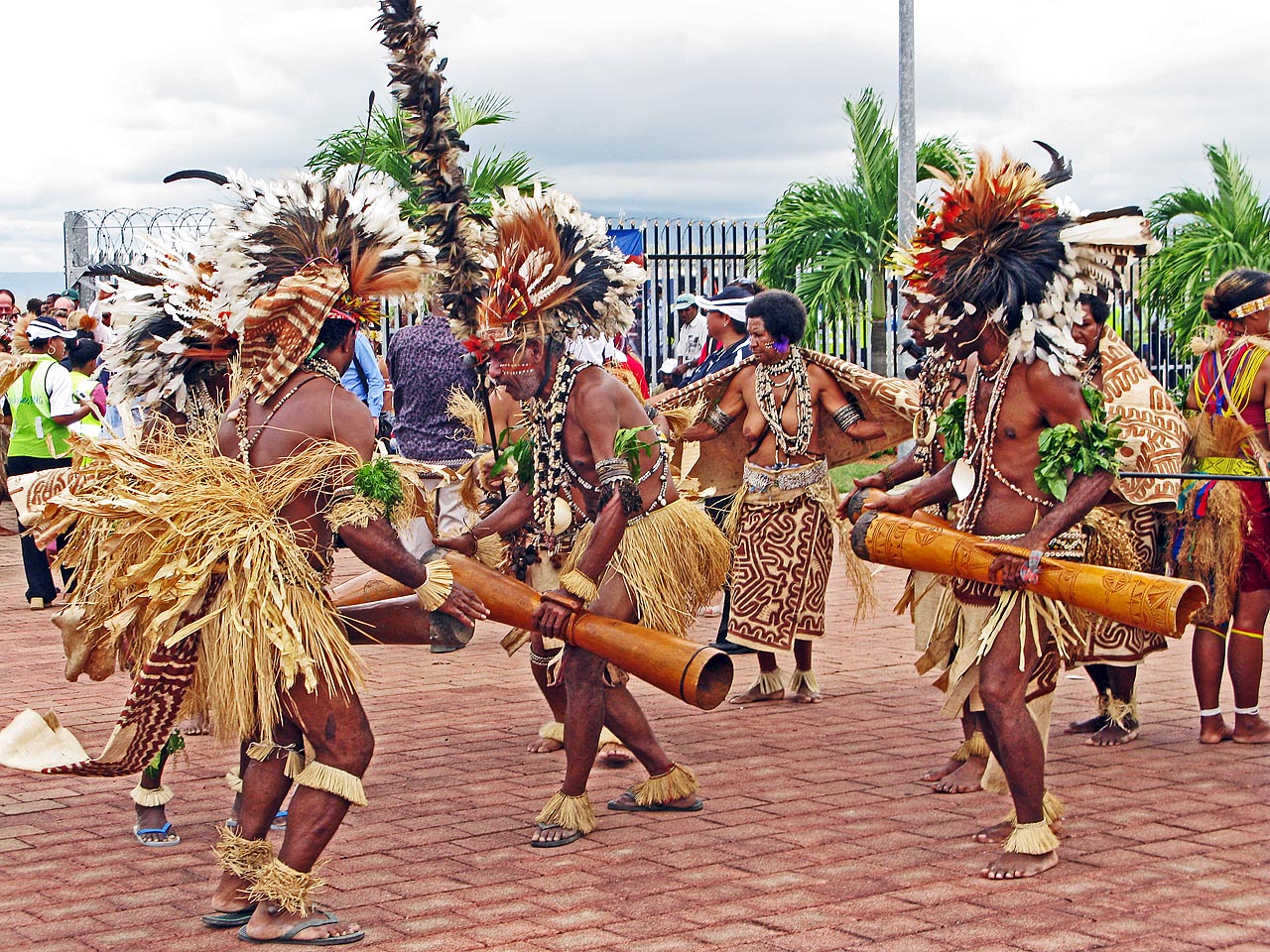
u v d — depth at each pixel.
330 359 4.03
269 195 4.04
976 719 4.91
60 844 4.77
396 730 6.37
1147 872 4.27
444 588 4.02
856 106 18.94
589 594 4.61
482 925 3.93
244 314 3.97
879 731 6.22
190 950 3.79
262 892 3.82
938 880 4.24
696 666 4.39
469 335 4.81
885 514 4.75
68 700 6.97
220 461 3.88
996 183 4.34
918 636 5.64
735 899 4.10
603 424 4.69
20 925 4.00
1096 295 4.77
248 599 3.66
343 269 4.09
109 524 3.89
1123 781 5.31
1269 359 5.89
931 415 5.25
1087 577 4.21
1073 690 6.96
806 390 6.86
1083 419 4.34
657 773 5.01
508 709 6.80
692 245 17.62
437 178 4.74
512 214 4.81
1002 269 4.29
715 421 7.14
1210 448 5.82
